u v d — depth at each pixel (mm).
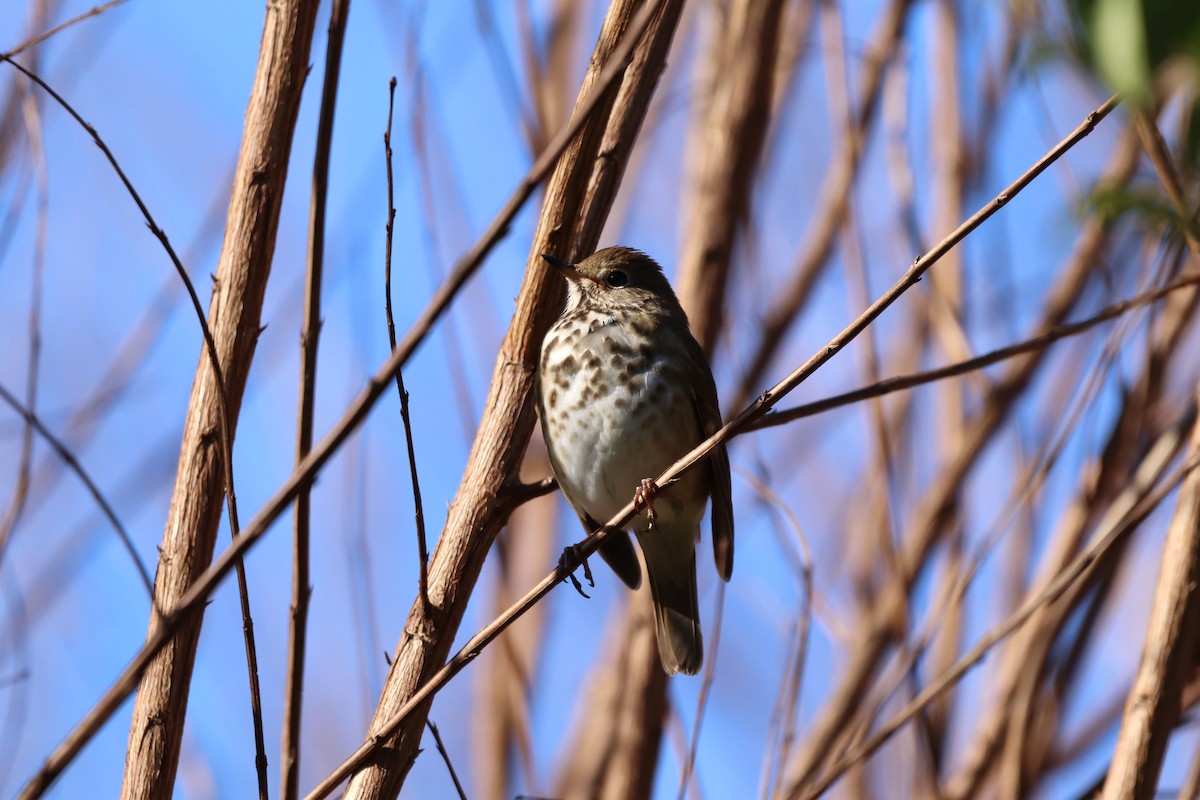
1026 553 11133
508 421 8297
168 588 7531
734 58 11477
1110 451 10625
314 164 7512
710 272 11328
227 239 7945
